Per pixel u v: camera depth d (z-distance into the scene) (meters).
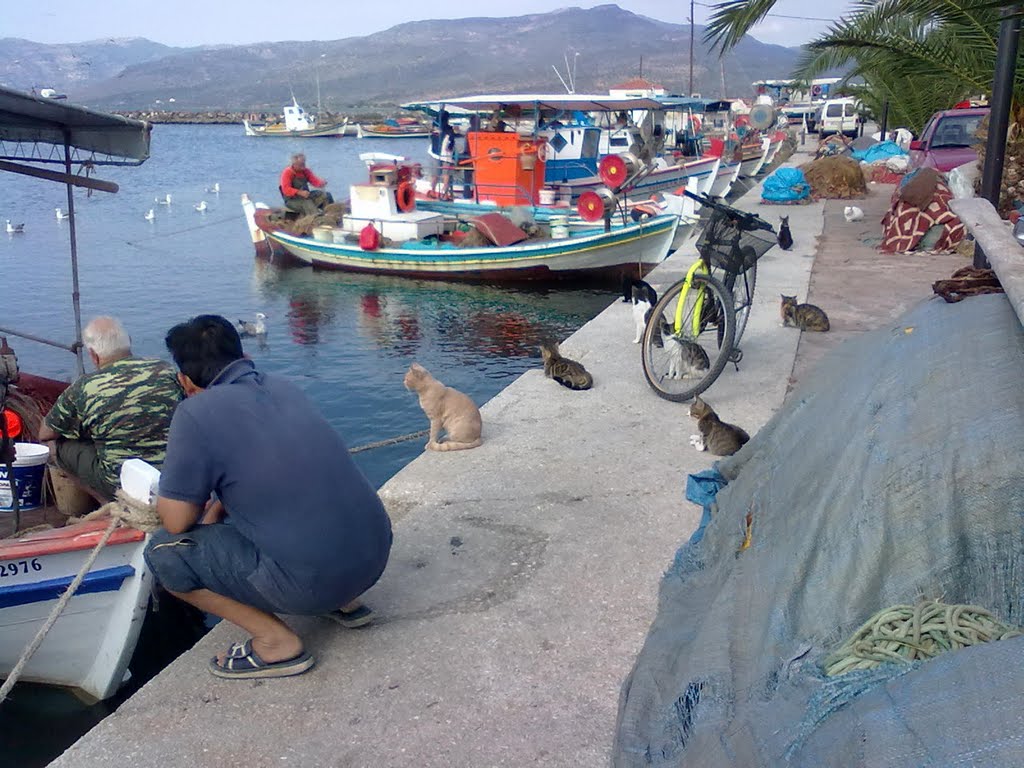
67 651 4.52
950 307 3.10
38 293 17.55
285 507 3.08
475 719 3.00
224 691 3.17
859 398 2.87
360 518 3.23
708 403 6.11
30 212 30.09
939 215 11.72
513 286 17.97
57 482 5.17
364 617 3.52
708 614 2.75
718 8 7.01
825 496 2.51
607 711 3.03
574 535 4.25
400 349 13.84
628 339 7.82
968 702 1.45
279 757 2.84
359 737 2.92
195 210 30.06
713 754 2.02
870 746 1.51
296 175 21.12
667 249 17.69
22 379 6.61
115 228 26.22
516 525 4.36
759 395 6.25
